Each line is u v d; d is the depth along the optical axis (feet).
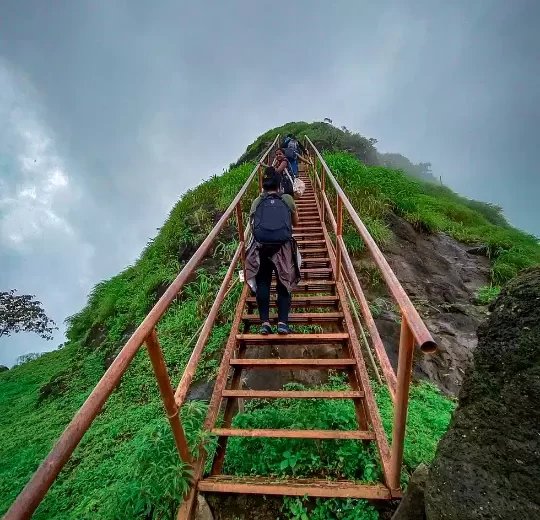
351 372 9.82
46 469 3.45
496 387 4.96
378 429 7.57
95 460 10.73
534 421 4.47
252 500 6.85
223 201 27.20
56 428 14.80
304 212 24.70
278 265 10.82
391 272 6.43
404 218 25.30
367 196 25.21
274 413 9.51
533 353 4.63
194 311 16.89
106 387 4.48
